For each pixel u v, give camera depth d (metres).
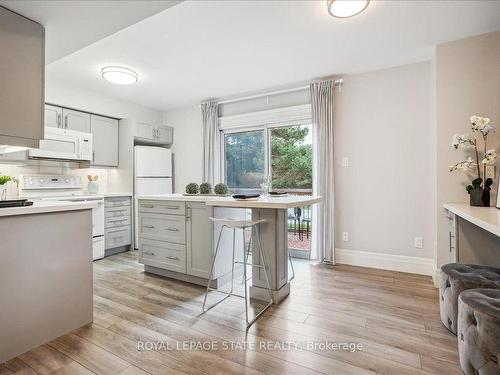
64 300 1.92
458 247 2.28
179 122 5.09
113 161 4.47
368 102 3.44
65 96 3.81
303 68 3.34
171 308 2.32
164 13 2.22
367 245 3.47
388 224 3.35
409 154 3.23
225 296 2.58
